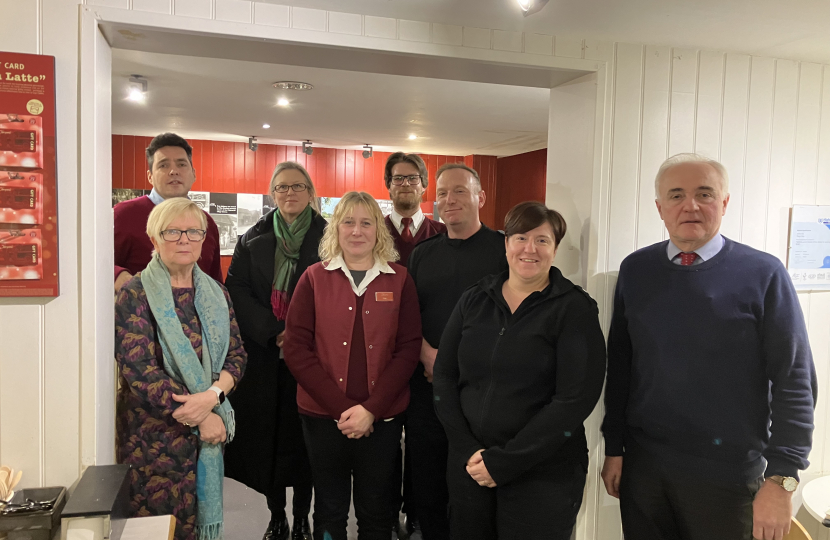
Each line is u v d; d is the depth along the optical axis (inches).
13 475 56.5
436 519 81.7
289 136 221.0
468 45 68.9
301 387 73.0
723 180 62.2
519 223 61.7
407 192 99.6
